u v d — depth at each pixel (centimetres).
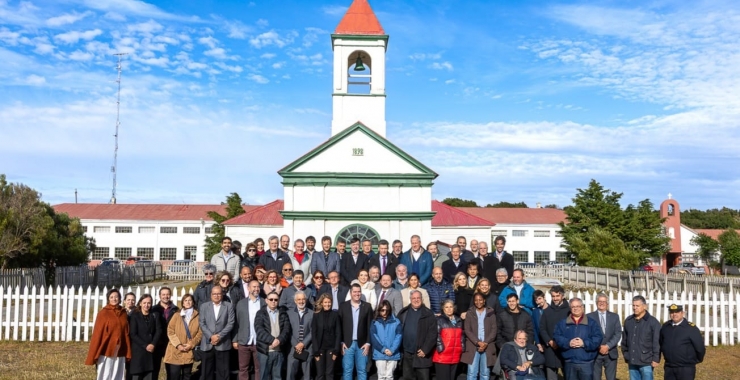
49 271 3544
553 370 1108
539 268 4631
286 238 1472
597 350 1057
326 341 1130
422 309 1132
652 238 4662
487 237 3897
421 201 2614
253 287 1154
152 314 1113
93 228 6531
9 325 1736
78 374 1311
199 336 1131
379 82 2741
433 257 1527
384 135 2712
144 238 6556
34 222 3562
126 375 1116
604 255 4134
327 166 2625
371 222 2598
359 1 2812
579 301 1054
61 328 1852
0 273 2677
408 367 1146
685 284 2698
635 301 1072
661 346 1060
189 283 4275
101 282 3703
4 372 1323
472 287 1290
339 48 2742
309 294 1247
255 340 1147
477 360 1136
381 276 1272
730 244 6412
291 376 1157
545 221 6719
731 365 1480
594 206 4825
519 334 1053
